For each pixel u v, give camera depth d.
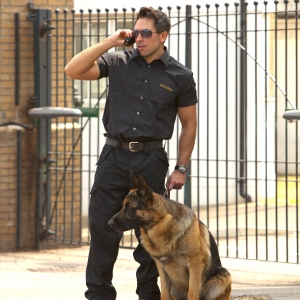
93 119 22.48
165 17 9.84
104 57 10.05
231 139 23.53
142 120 9.93
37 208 17.23
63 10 17.20
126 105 9.97
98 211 10.27
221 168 23.75
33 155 17.14
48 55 16.91
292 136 32.09
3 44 16.56
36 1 17.05
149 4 22.83
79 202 17.80
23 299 12.28
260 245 18.42
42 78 16.89
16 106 16.80
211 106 23.61
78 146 17.78
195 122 10.41
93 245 10.38
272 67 25.62
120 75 9.98
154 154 10.12
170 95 10.00
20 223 17.06
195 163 23.83
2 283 13.73
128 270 15.08
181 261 9.79
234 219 21.47
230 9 23.19
